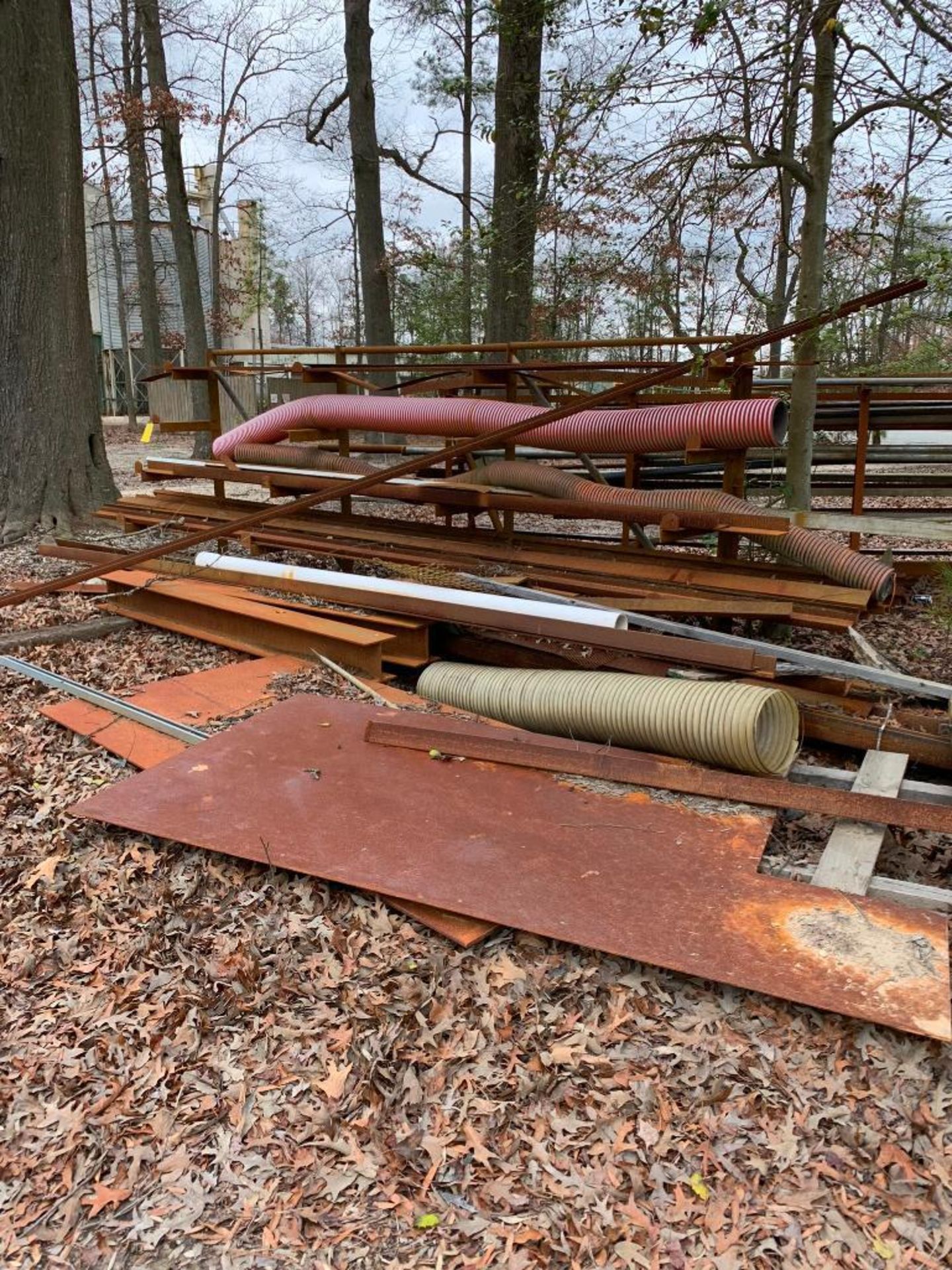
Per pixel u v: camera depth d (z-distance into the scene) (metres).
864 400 7.02
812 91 5.80
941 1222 2.01
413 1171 2.22
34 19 8.34
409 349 7.14
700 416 5.37
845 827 3.21
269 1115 2.40
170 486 14.09
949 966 2.47
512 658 5.14
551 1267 1.98
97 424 9.39
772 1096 2.31
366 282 15.70
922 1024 2.23
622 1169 2.18
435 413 6.75
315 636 5.34
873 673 4.34
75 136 8.92
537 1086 2.39
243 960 2.90
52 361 8.90
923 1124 2.20
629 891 2.81
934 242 6.83
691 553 6.76
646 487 8.38
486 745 3.77
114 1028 2.71
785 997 2.36
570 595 5.40
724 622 6.20
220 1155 2.30
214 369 8.55
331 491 5.65
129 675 5.26
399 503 11.34
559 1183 2.16
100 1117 2.43
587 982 2.66
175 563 6.66
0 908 3.26
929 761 4.05
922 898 2.84
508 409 6.43
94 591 6.76
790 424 6.61
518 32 6.45
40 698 4.88
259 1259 2.04
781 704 3.79
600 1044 2.49
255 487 14.02
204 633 5.90
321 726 4.17
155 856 3.42
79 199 8.98
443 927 2.81
